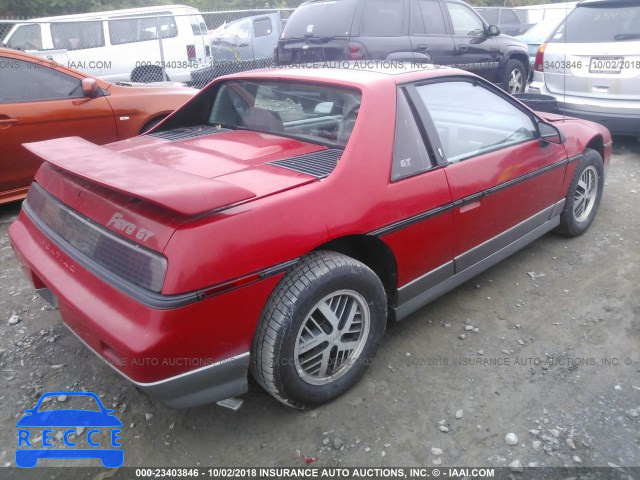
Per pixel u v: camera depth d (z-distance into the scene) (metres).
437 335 3.16
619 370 2.83
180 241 1.95
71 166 2.22
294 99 3.04
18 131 4.88
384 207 2.55
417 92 2.90
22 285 3.81
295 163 2.60
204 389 2.16
